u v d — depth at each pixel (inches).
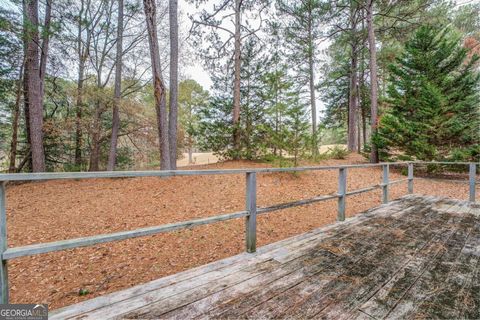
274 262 83.4
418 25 404.5
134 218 186.2
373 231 114.7
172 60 300.5
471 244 99.2
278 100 361.7
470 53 484.7
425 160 344.2
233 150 421.7
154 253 138.3
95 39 435.5
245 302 60.9
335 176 325.4
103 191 253.1
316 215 194.2
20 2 287.3
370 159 441.7
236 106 426.0
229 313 56.8
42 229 168.4
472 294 65.2
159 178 290.0
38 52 333.7
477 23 543.5
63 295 103.0
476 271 77.4
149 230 68.3
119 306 58.8
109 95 390.0
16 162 403.9
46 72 388.8
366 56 571.5
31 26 283.0
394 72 383.6
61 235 158.7
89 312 56.6
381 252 91.7
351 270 77.9
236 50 423.5
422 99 335.3
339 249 94.3
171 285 68.4
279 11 493.4
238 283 69.8
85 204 217.6
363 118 689.0
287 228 170.6
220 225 174.7
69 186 280.7
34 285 109.7
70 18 363.3
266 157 339.3
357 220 132.5
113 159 410.3
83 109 393.7
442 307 59.8
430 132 341.7
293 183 278.5
